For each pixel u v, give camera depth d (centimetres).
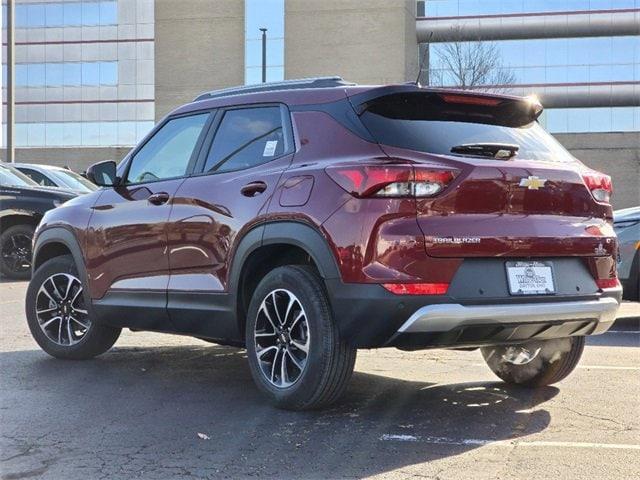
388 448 418
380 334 429
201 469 387
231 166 524
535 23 4466
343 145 462
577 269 475
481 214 438
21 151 4812
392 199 425
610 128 4556
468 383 574
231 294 500
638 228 847
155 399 524
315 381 455
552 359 537
